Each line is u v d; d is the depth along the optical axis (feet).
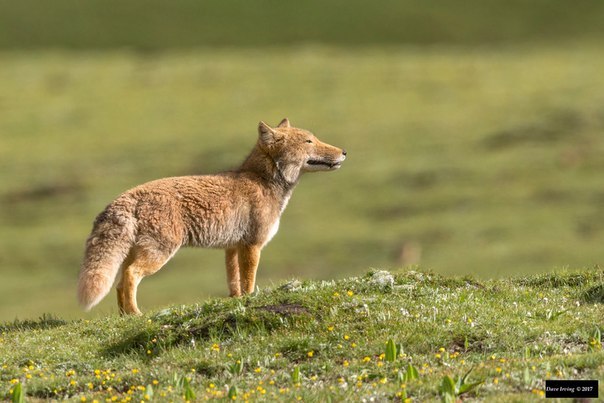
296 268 285.02
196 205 86.74
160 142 441.68
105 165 409.90
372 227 319.88
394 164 387.14
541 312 74.08
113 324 79.30
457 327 69.67
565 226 301.63
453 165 376.07
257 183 92.07
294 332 70.69
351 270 280.51
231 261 94.22
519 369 61.46
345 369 63.87
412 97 506.07
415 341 67.97
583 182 341.00
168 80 572.10
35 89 558.15
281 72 582.35
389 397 58.34
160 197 85.30
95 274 80.89
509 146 394.73
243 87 548.31
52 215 350.64
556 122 417.28
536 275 87.71
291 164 94.73
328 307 73.31
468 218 319.27
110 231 82.89
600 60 584.81
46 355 72.43
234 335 71.10
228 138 440.04
